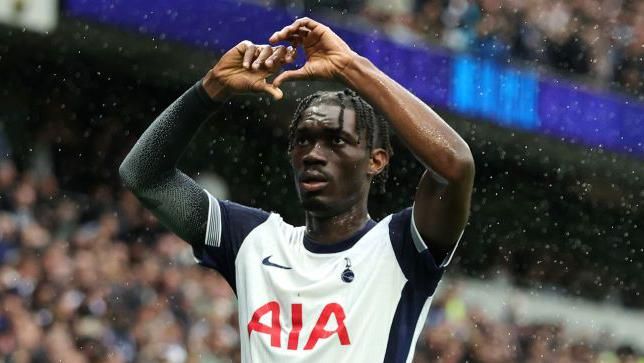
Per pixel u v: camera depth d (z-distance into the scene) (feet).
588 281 62.64
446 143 13.35
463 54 56.13
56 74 49.60
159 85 51.44
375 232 14.39
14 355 35.76
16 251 39.50
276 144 54.60
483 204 60.44
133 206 46.44
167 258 45.06
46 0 45.44
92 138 50.34
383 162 14.78
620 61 62.54
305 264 14.32
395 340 13.87
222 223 14.94
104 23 47.01
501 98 57.36
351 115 14.30
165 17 48.39
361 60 13.61
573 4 61.21
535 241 61.36
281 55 14.06
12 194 42.04
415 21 55.11
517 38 58.18
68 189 49.47
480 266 60.23
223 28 49.60
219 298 44.78
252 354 13.98
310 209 14.26
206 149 53.67
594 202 62.13
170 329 41.27
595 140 60.70
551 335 55.98
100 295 40.19
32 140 49.24
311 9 51.60
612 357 58.70
